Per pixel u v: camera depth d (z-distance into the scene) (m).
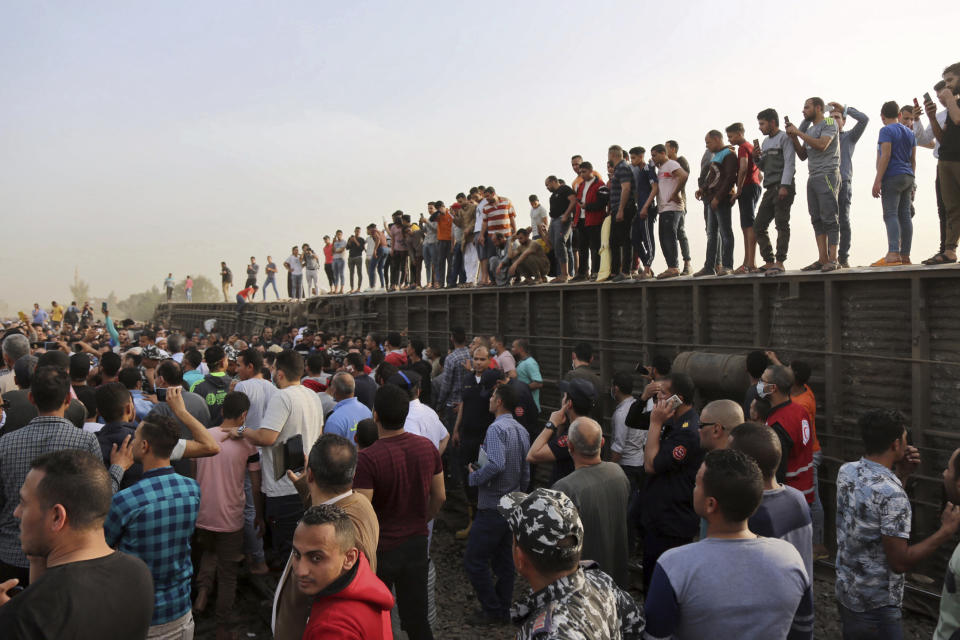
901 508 3.51
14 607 2.05
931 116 6.04
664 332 8.37
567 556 2.26
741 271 7.73
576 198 10.68
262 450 5.86
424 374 9.55
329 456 3.36
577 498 3.78
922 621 5.30
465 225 13.75
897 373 5.94
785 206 7.09
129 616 2.27
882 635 3.60
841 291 6.42
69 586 2.14
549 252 12.12
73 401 5.23
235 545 5.13
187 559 3.79
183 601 3.73
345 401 6.04
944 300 5.63
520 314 11.16
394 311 15.41
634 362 8.75
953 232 5.74
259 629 5.41
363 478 4.05
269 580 6.18
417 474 4.21
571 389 5.14
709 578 2.41
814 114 6.98
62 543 2.30
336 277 20.48
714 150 8.34
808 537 3.21
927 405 5.70
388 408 4.25
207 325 20.39
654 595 2.45
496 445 5.40
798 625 2.69
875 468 3.68
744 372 6.70
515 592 6.27
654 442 4.52
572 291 9.89
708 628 2.40
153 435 3.68
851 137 7.27
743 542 2.51
